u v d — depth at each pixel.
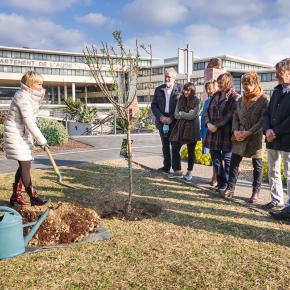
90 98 90.38
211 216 4.83
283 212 4.69
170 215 4.85
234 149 5.44
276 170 5.09
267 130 4.86
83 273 3.26
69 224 3.99
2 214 3.59
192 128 6.68
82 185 6.47
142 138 15.62
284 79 4.67
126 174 7.42
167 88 7.29
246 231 4.30
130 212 4.88
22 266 3.38
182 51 11.78
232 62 68.75
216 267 3.37
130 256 3.59
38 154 10.36
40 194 5.80
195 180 6.87
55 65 82.62
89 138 15.29
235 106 5.61
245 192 6.07
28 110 4.68
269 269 3.34
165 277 3.18
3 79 79.00
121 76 4.79
